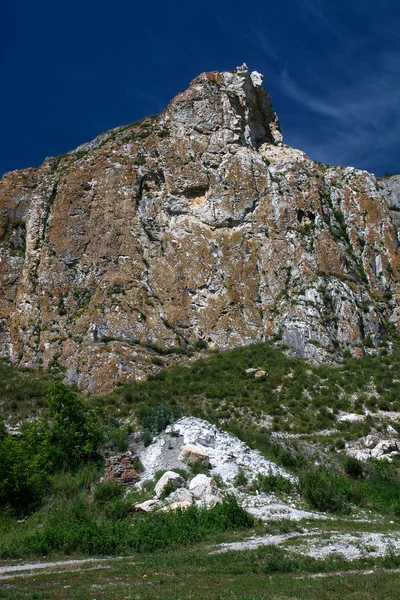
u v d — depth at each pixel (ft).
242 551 56.03
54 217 176.86
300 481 79.25
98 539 61.77
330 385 128.36
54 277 167.73
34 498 77.10
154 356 144.97
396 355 143.43
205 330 151.84
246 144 179.01
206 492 72.79
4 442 81.76
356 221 177.68
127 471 81.25
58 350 155.02
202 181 170.40
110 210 172.14
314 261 158.20
